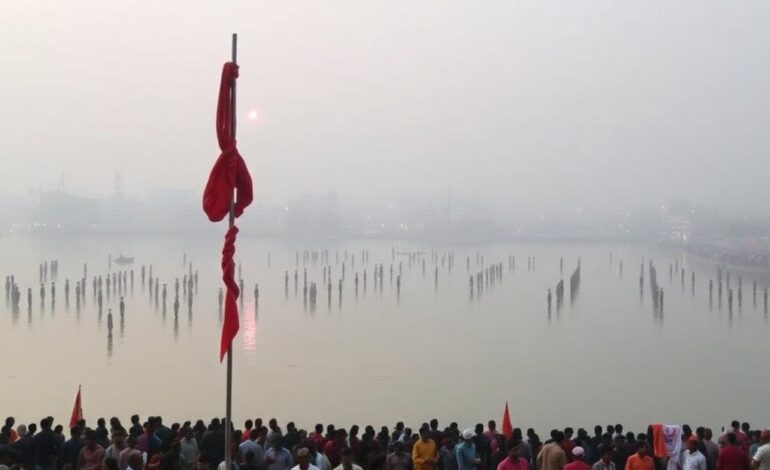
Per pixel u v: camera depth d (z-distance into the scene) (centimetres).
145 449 2266
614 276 15900
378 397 5341
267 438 2425
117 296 11244
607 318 9538
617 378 6031
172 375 5903
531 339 7875
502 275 15888
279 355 6819
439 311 10094
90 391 5359
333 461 2303
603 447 2102
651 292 12350
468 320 9250
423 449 2052
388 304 10806
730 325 9006
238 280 13538
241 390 5472
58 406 4925
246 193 1382
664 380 5962
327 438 2500
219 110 1317
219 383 5675
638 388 5691
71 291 11700
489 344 7550
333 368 6291
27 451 2183
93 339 7494
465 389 5616
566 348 7369
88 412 4803
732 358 6881
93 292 11588
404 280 14575
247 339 7669
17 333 7844
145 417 4700
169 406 4984
